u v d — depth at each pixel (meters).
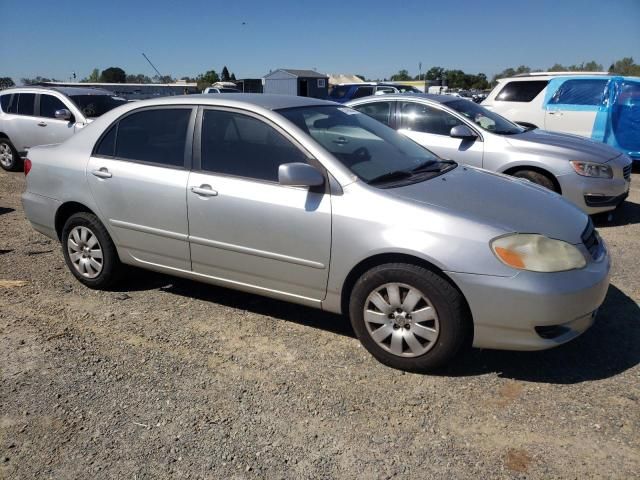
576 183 6.43
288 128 3.68
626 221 7.01
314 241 3.50
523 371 3.40
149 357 3.64
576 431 2.84
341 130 4.00
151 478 2.57
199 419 2.99
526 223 3.26
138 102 4.40
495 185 3.83
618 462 2.62
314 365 3.52
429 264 3.20
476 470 2.59
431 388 3.24
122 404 3.13
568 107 10.32
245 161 3.81
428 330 3.25
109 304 4.48
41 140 10.18
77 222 4.62
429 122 7.23
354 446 2.77
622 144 9.99
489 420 2.94
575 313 3.12
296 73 41.25
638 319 4.08
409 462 2.65
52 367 3.53
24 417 3.02
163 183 4.07
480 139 6.87
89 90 10.56
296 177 3.36
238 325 4.09
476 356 3.58
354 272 3.48
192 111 4.09
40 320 4.19
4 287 4.83
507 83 11.05
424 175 3.85
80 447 2.78
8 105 10.69
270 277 3.77
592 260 3.31
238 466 2.64
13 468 2.65
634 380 3.29
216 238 3.90
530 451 2.71
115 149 4.42
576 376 3.34
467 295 3.11
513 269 3.05
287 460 2.67
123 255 4.48
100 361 3.60
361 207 3.37
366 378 3.36
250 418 2.99
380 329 3.41
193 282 4.94
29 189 4.94
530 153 6.60
